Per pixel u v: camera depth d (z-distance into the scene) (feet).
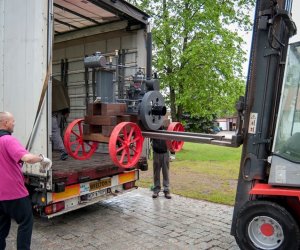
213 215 18.30
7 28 15.62
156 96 16.49
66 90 23.90
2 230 12.25
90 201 16.98
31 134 14.53
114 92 17.26
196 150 50.83
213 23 42.45
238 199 13.24
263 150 12.87
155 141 21.29
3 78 15.89
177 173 30.01
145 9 43.70
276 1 12.26
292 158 12.03
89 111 16.30
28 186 15.12
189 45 41.81
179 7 42.86
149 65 20.29
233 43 43.24
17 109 15.21
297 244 11.50
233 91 43.75
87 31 24.35
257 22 12.89
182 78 42.27
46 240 14.82
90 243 14.47
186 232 15.79
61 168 16.63
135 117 16.10
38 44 14.24
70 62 26.14
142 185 25.40
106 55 23.12
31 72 14.56
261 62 12.80
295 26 12.96
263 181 13.07
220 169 32.22
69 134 16.49
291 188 12.14
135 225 16.74
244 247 12.38
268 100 12.75
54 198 15.10
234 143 13.17
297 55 12.12
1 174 11.57
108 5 18.89
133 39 21.72
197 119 83.46
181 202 20.83
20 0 14.99
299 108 12.22
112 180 18.37
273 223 11.98
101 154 21.81
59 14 22.04
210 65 41.42
